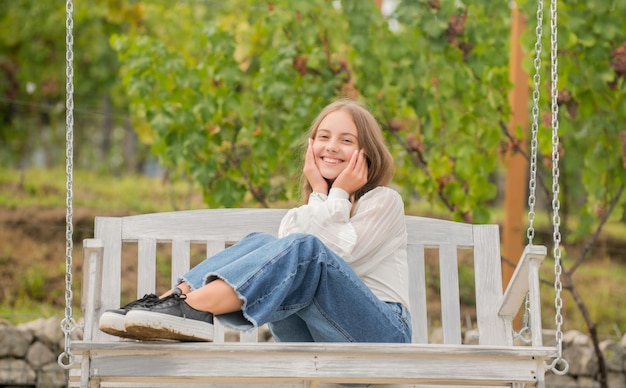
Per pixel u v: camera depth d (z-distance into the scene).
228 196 7.10
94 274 4.15
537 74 4.41
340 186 4.43
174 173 9.42
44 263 9.28
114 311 3.68
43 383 6.72
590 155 7.07
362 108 4.69
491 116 7.02
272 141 7.07
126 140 13.39
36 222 9.98
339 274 3.94
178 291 3.75
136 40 7.20
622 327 8.70
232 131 7.14
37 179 11.68
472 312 9.02
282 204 7.66
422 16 6.88
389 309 4.15
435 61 7.00
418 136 7.19
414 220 4.95
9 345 6.74
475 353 3.70
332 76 7.07
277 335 4.27
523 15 7.48
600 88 6.86
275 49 7.12
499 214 12.49
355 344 3.65
